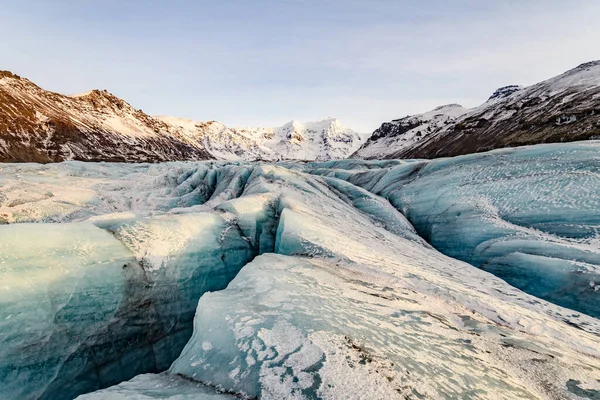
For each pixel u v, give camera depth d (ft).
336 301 23.65
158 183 113.80
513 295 36.22
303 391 14.40
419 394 14.44
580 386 17.37
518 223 53.01
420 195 77.66
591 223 45.65
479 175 70.03
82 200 75.77
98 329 23.70
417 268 37.60
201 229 37.45
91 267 24.85
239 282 26.94
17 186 70.95
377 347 17.92
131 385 16.14
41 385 19.83
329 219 52.80
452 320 24.58
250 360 16.67
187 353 19.24
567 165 58.95
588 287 35.53
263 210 50.29
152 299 28.25
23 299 20.13
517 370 18.31
